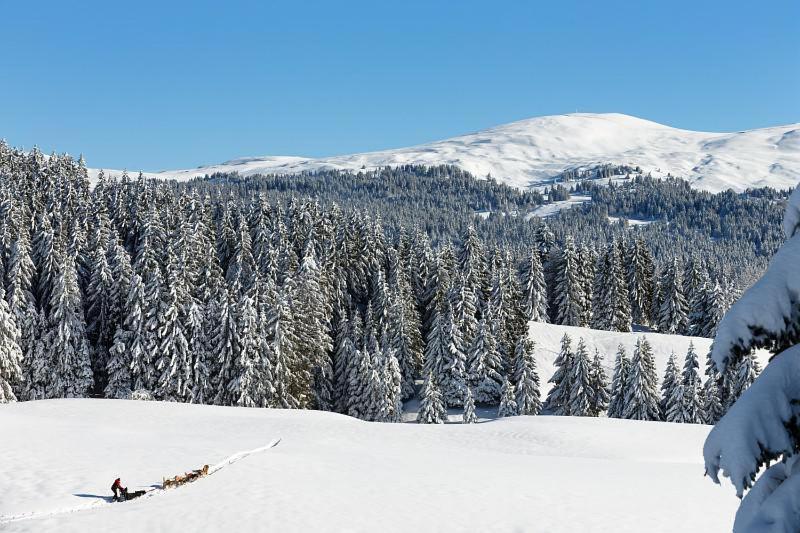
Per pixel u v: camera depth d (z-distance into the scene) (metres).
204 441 33.12
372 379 65.94
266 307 66.88
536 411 66.12
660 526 21.16
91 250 80.81
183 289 67.25
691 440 40.25
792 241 5.48
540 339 81.44
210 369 63.06
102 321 69.81
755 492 5.51
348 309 87.00
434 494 23.89
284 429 38.66
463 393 69.81
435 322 73.56
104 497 22.34
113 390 64.19
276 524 20.11
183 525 19.84
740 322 5.14
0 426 33.22
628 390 59.47
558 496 24.19
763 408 5.06
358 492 23.75
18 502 21.42
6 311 60.16
